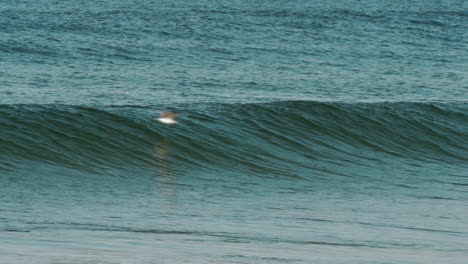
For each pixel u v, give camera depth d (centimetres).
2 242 4944
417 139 10156
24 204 6500
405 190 7906
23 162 7956
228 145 9150
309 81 14988
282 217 6444
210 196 7262
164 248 5019
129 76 14825
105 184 7550
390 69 17338
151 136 8962
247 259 4728
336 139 9831
